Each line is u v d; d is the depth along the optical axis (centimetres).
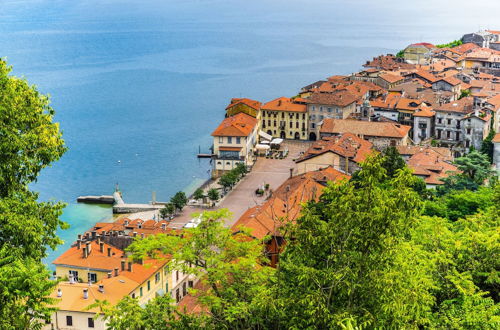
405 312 4184
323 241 4356
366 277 4197
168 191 19462
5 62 5469
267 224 10819
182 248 4872
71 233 16012
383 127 19775
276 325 4531
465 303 4675
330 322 4125
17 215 4791
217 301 4500
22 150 5244
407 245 4744
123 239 12231
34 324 4294
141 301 10350
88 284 9931
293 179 15325
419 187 11281
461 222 6431
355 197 4244
